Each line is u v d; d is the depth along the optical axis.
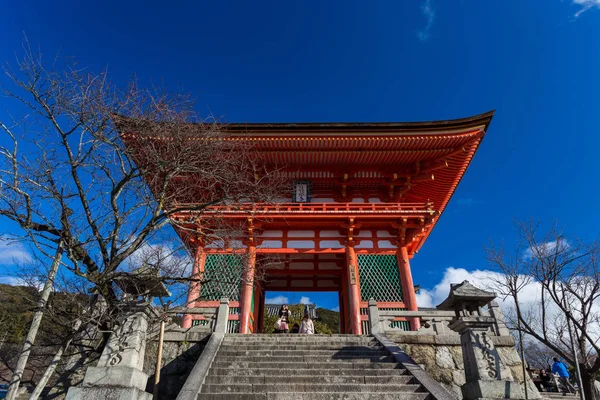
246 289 17.91
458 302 10.90
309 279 25.55
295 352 11.79
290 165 21.44
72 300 8.69
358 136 19.69
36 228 8.49
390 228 20.41
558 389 18.78
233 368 10.49
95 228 8.81
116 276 8.86
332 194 22.45
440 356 12.71
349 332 18.73
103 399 7.27
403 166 21.80
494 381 8.91
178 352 12.62
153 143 9.68
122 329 8.41
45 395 11.30
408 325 17.20
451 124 19.44
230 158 14.56
